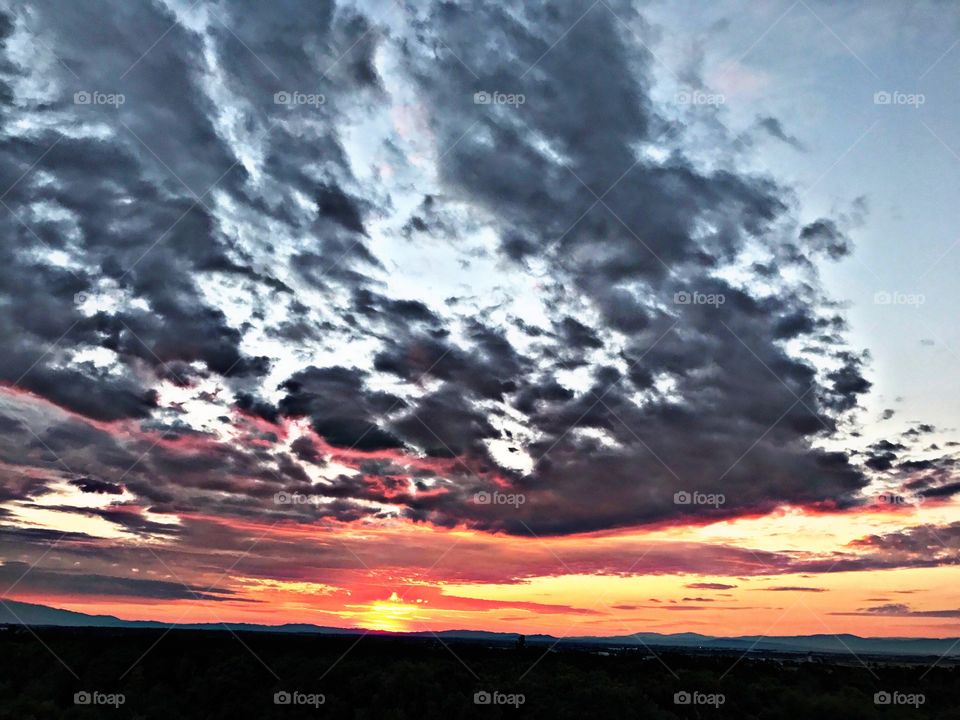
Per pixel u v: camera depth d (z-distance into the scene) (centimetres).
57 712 5572
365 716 5778
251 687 6012
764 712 5694
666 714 5647
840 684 5947
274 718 5697
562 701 5803
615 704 5647
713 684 5981
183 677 6222
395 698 5925
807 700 5609
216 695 5931
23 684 5969
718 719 5631
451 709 5819
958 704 5672
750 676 6219
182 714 5862
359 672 6256
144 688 5975
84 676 6094
